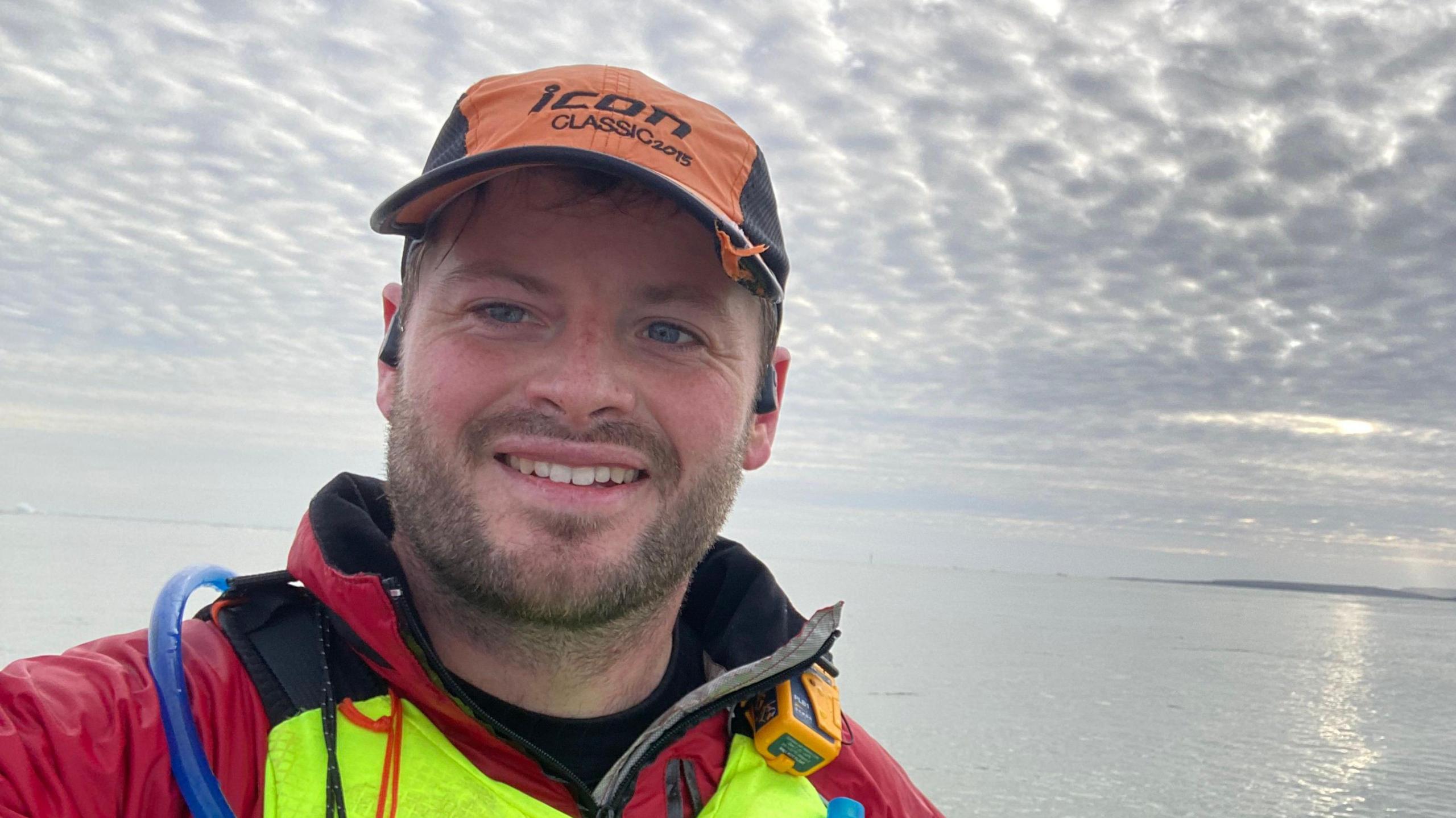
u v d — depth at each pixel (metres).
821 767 0.48
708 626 0.51
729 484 0.43
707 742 0.45
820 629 0.45
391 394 0.46
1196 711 11.29
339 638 0.39
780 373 0.53
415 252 0.43
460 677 0.41
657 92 0.42
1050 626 24.62
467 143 0.40
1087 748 8.36
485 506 0.38
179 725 0.33
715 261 0.42
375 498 0.46
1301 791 7.56
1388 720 11.64
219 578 0.38
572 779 0.39
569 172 0.40
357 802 0.35
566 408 0.39
